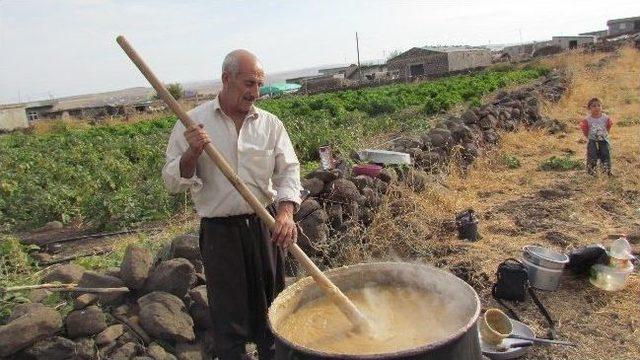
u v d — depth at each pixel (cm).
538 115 1254
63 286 349
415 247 516
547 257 442
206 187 273
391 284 268
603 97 1684
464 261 492
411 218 553
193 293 357
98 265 480
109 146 1465
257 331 298
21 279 454
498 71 3816
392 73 6075
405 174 654
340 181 530
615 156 890
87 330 318
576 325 395
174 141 268
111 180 977
